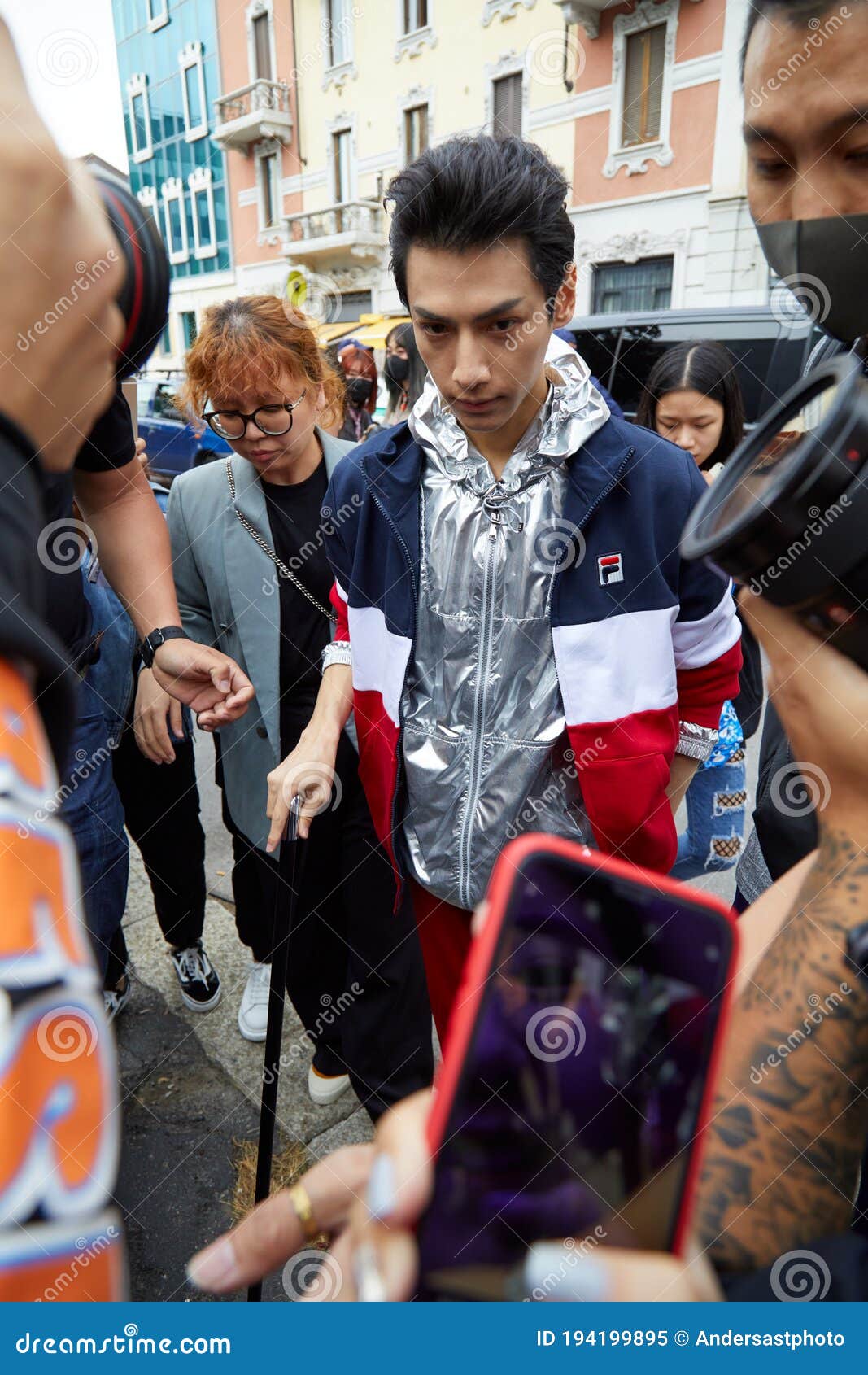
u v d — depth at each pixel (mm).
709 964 411
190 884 2176
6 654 303
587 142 10773
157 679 1420
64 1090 284
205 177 13016
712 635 1313
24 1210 272
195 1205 1735
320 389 1790
